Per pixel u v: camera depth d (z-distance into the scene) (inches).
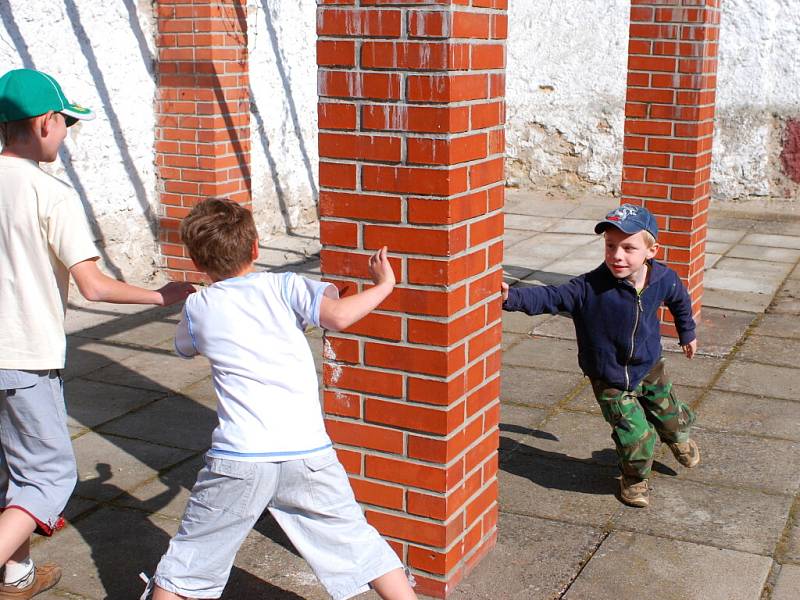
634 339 158.6
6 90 123.1
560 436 197.5
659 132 256.7
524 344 259.3
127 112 294.4
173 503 166.7
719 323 276.2
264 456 108.5
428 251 126.1
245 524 111.0
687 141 253.9
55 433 126.7
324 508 113.0
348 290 134.0
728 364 241.1
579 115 481.7
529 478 177.8
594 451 190.4
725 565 146.2
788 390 222.7
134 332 264.4
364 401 135.6
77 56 274.2
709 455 187.2
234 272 114.6
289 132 386.6
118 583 141.0
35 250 122.6
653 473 179.8
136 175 301.3
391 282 114.1
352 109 128.0
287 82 381.1
